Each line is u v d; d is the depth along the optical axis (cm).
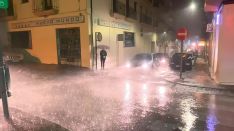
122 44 2205
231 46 1059
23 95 859
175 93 924
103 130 530
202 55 3712
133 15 2442
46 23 1927
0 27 2300
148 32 3103
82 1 1662
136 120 598
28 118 579
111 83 1144
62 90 956
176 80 1224
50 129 512
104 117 619
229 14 1044
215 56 1312
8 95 579
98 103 758
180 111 677
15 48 2248
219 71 1097
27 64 1902
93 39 1719
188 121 593
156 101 792
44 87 1010
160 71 1664
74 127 546
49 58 1962
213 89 1006
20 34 2183
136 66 2002
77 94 888
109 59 1953
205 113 661
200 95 891
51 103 754
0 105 695
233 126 561
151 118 613
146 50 3019
